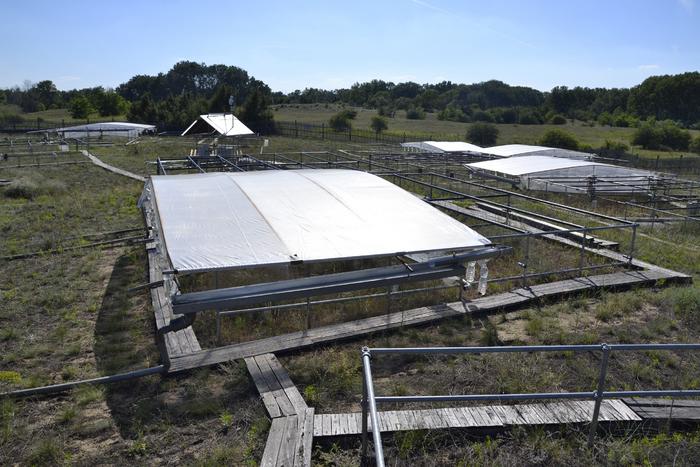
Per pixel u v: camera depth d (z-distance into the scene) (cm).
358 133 7006
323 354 825
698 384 726
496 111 10600
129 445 609
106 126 6072
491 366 777
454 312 988
